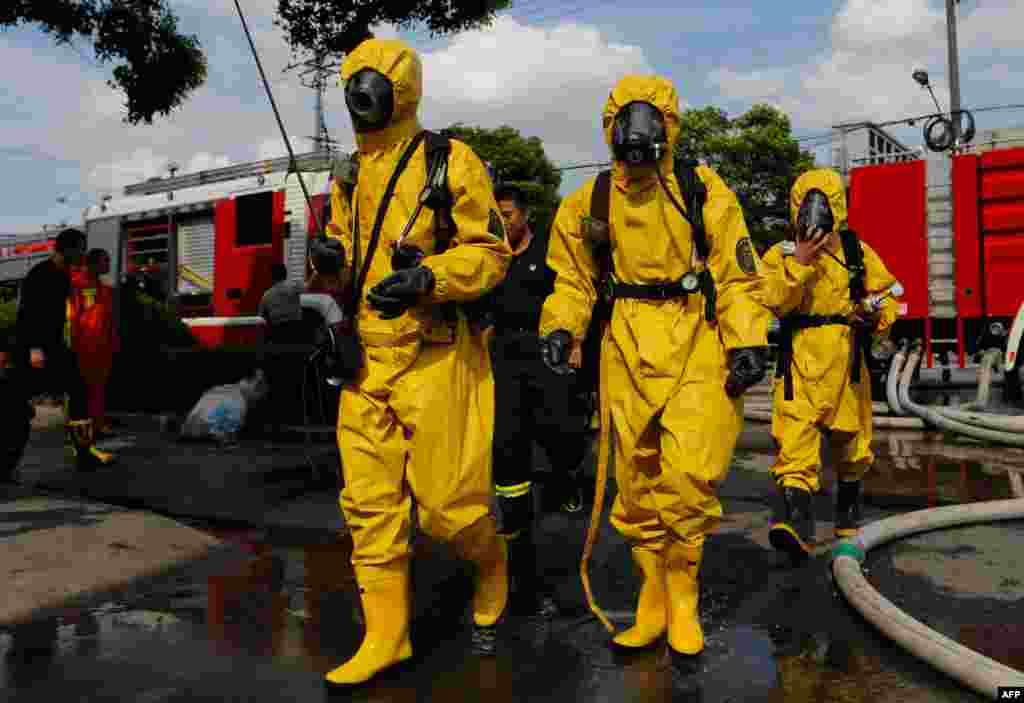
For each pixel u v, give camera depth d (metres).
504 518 3.79
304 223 12.45
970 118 11.53
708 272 2.99
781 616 3.36
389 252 2.88
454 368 2.87
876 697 2.62
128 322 10.79
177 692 2.71
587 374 3.27
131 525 4.45
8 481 6.59
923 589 3.67
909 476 6.42
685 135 29.52
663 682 2.75
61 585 3.63
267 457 7.45
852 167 11.45
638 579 3.88
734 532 4.70
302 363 8.94
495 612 3.15
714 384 2.96
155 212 14.71
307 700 2.66
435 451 2.82
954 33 23.42
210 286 13.89
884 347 4.81
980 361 10.60
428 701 2.64
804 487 4.33
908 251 10.95
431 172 2.83
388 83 2.83
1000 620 3.28
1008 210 10.33
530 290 4.09
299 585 3.83
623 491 3.10
